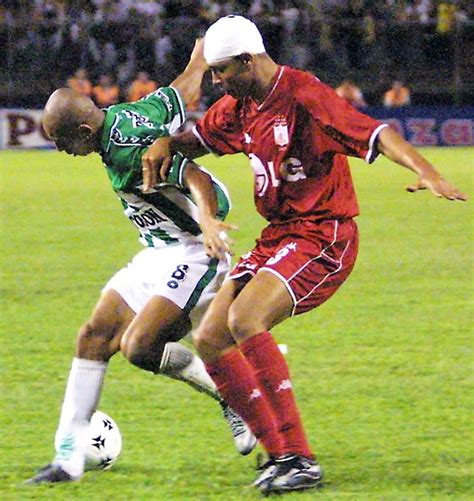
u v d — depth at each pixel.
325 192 14.91
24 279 33.62
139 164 15.34
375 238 41.56
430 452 16.70
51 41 80.31
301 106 14.55
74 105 15.13
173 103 16.58
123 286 16.17
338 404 19.83
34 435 18.08
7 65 80.38
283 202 15.04
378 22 82.88
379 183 61.72
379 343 25.03
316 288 14.89
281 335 26.05
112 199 53.66
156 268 16.22
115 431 16.03
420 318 27.75
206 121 15.48
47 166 70.44
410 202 52.75
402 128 81.06
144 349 15.87
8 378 22.14
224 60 14.48
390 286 32.12
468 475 15.48
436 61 83.75
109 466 15.98
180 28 80.94
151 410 19.64
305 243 14.89
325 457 16.50
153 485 15.24
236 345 15.19
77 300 30.48
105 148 15.38
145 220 16.27
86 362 15.88
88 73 80.44
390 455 16.58
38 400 20.42
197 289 16.02
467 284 32.41
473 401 19.94
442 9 83.81
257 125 14.82
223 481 15.38
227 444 17.42
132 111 15.70
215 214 14.88
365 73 83.00
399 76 83.25
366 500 14.30
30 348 24.89
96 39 80.50
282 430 14.66
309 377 21.94
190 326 16.39
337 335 25.95
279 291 14.64
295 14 81.69
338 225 14.97
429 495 14.52
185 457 16.67
